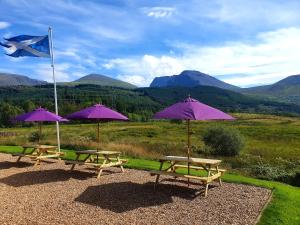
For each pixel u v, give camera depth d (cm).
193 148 2656
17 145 2367
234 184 1115
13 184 1084
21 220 735
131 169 1361
